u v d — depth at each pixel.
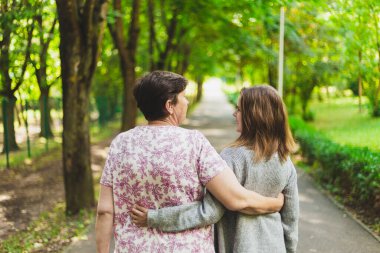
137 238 1.99
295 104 18.59
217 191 1.99
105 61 18.02
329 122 14.44
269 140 2.20
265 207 2.13
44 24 9.44
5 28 7.16
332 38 12.73
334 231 5.62
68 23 6.46
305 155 10.66
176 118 2.10
